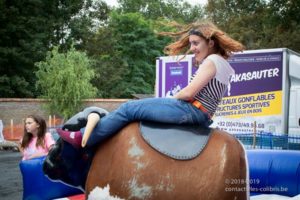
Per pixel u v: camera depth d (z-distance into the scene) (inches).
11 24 1354.6
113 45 1980.8
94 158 146.4
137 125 142.0
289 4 995.9
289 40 1453.0
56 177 161.0
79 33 1667.1
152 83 2231.8
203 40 145.4
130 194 133.1
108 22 2126.0
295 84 530.0
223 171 129.6
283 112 506.0
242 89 526.9
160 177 131.2
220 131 141.9
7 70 1371.8
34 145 249.0
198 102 139.6
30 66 1385.3
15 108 1149.7
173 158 132.3
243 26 1652.3
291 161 224.4
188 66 562.9
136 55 2218.3
